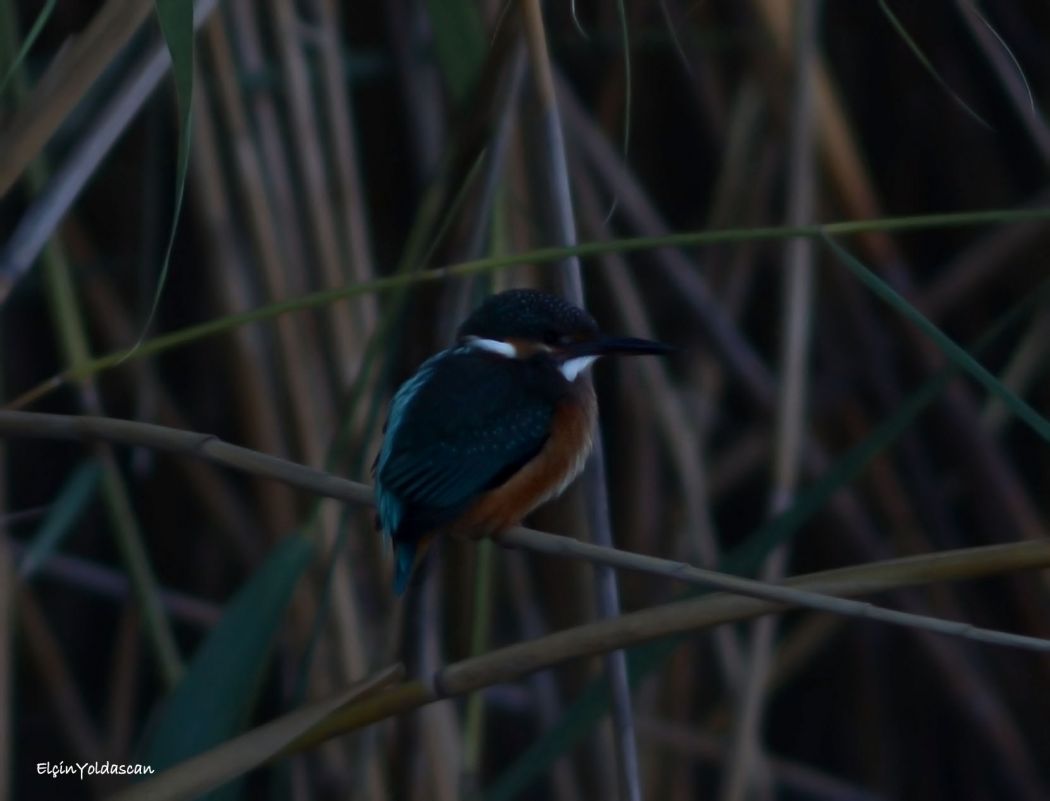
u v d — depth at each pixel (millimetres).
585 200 10164
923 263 12008
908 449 11180
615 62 11328
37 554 7629
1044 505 11734
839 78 11797
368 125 11125
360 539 8992
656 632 5203
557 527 10227
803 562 11719
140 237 11656
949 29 11664
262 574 6609
